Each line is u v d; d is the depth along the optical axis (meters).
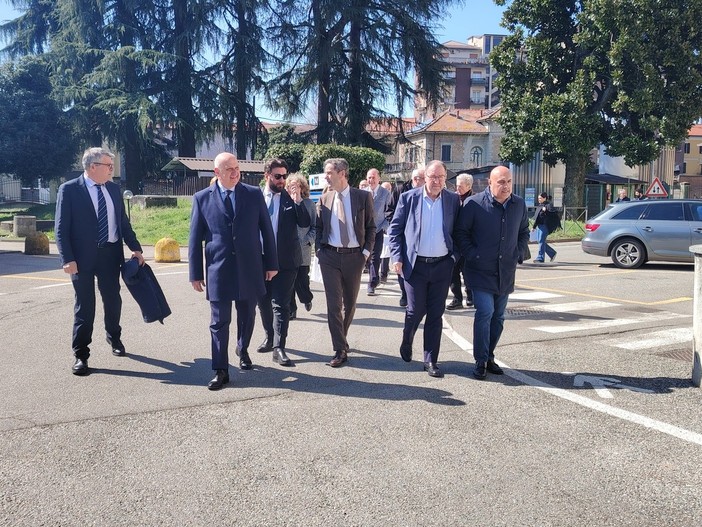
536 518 3.07
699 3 26.23
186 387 5.15
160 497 3.27
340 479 3.48
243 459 3.74
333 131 39.72
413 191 5.61
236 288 5.17
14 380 5.34
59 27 42.78
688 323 7.86
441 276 5.48
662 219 13.89
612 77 26.69
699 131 81.75
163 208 29.44
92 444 3.96
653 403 4.79
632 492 3.35
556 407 4.68
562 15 29.39
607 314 8.50
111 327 6.10
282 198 6.03
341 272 5.85
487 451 3.87
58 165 39.91
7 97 38.62
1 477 3.51
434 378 5.43
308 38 39.59
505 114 30.05
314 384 5.24
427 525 2.99
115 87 38.31
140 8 39.56
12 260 16.42
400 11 38.53
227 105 39.97
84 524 3.01
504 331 7.37
